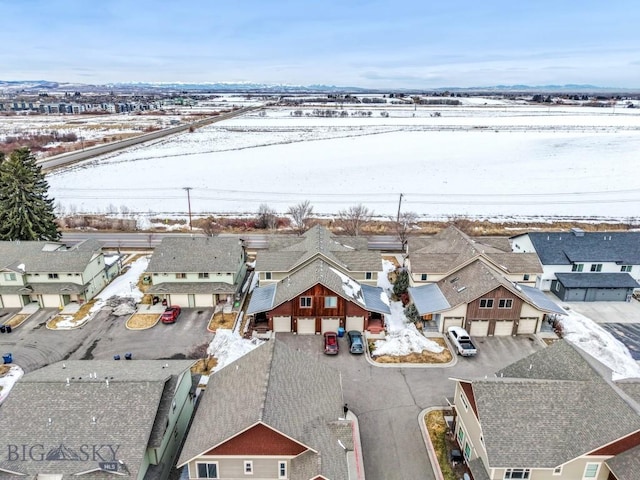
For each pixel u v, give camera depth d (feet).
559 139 478.18
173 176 331.98
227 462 74.38
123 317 141.49
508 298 127.95
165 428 77.15
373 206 266.98
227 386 85.61
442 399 103.96
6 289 145.59
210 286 147.64
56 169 345.10
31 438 72.33
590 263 157.07
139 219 241.96
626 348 126.00
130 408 76.33
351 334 126.62
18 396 77.20
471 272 139.95
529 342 128.77
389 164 371.76
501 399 75.72
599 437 70.08
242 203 271.49
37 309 146.10
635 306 151.74
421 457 87.10
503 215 251.80
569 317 140.67
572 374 81.41
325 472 67.97
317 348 125.18
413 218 237.25
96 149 421.59
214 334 131.85
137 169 350.64
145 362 95.76
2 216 177.27
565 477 72.18
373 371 114.42
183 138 486.79
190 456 72.13
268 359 85.71
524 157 393.70
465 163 374.02
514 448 70.85
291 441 72.74
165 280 149.28
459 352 120.98
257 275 161.48
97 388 78.79
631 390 81.97
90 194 286.66
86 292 150.92
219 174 338.75
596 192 293.23
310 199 280.72
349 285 137.69
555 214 253.24
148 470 75.10
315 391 85.35
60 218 238.89
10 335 130.31
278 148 434.30
